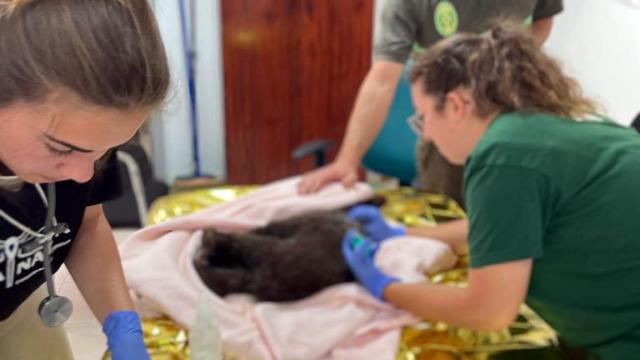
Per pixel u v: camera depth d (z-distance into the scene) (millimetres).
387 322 1144
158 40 571
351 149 1712
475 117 1096
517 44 1095
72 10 518
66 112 546
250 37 2787
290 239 1298
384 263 1308
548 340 1120
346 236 1320
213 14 2744
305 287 1190
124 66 535
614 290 1021
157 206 1498
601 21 2193
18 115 550
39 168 600
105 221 969
